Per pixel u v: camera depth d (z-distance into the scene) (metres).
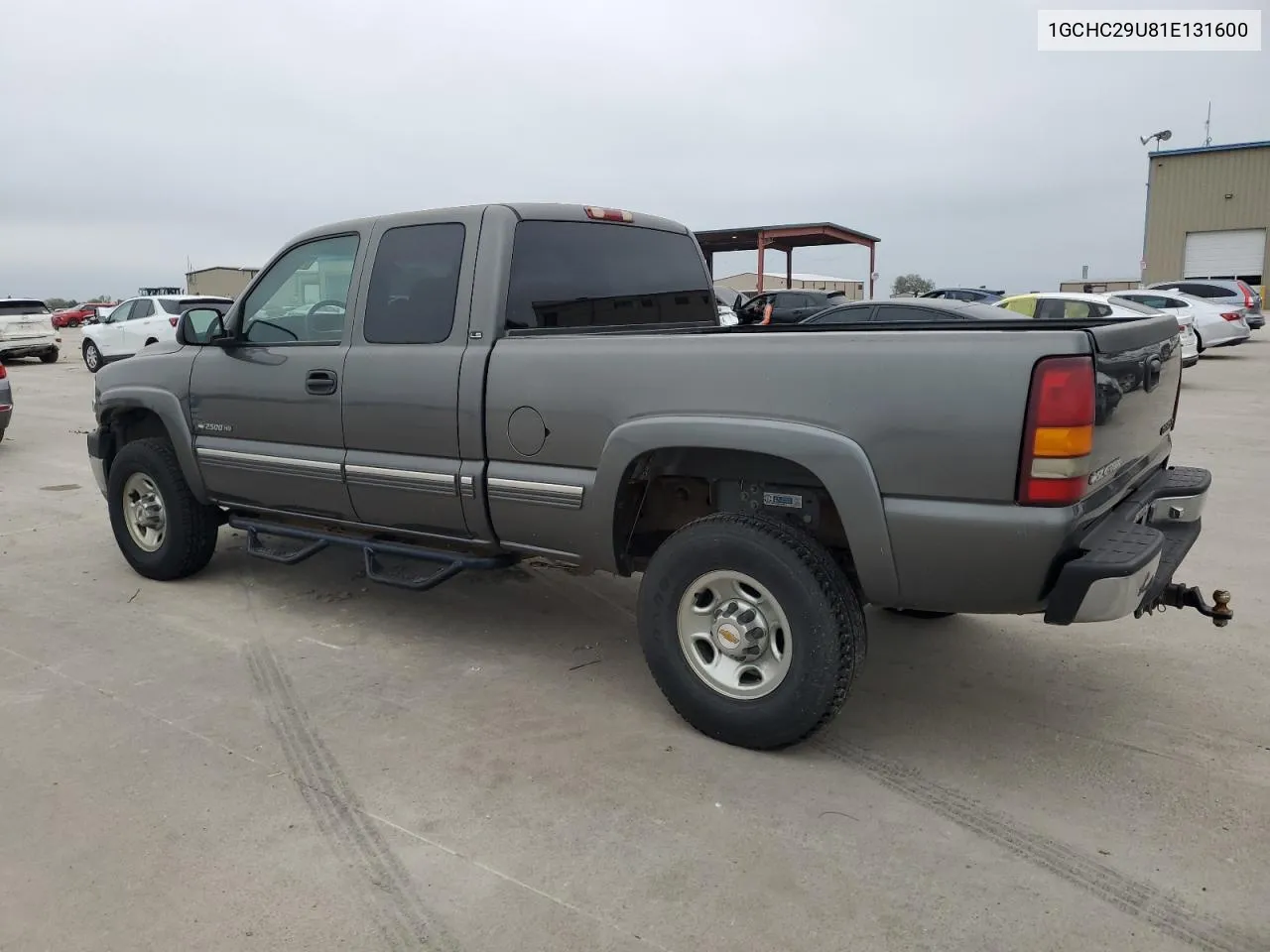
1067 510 2.86
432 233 4.20
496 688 4.12
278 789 3.27
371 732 3.71
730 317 8.41
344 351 4.41
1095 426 2.92
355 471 4.39
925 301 10.38
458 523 4.16
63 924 2.57
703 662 3.60
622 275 4.59
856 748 3.55
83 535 6.93
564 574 5.79
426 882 2.75
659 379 3.48
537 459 3.84
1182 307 19.36
